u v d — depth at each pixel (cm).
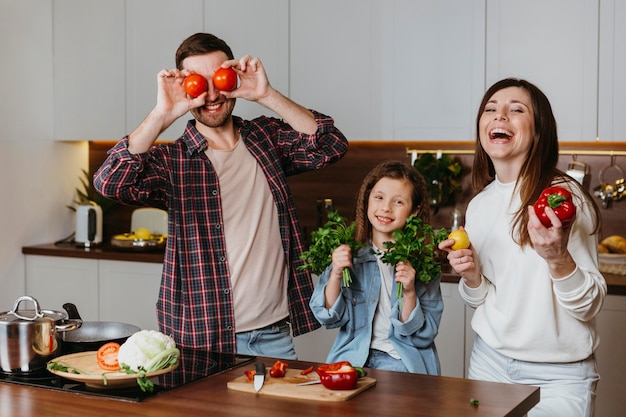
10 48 443
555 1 356
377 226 243
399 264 224
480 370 229
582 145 389
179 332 247
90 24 457
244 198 254
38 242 468
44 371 195
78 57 462
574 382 215
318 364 203
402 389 181
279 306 258
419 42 381
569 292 205
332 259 228
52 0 468
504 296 221
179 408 167
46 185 471
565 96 357
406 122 386
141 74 445
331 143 265
